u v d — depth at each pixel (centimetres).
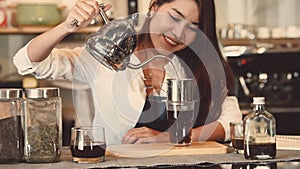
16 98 189
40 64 221
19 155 188
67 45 470
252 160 189
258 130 190
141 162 186
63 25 209
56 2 456
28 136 188
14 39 470
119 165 182
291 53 472
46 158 187
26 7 435
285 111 463
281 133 462
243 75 470
